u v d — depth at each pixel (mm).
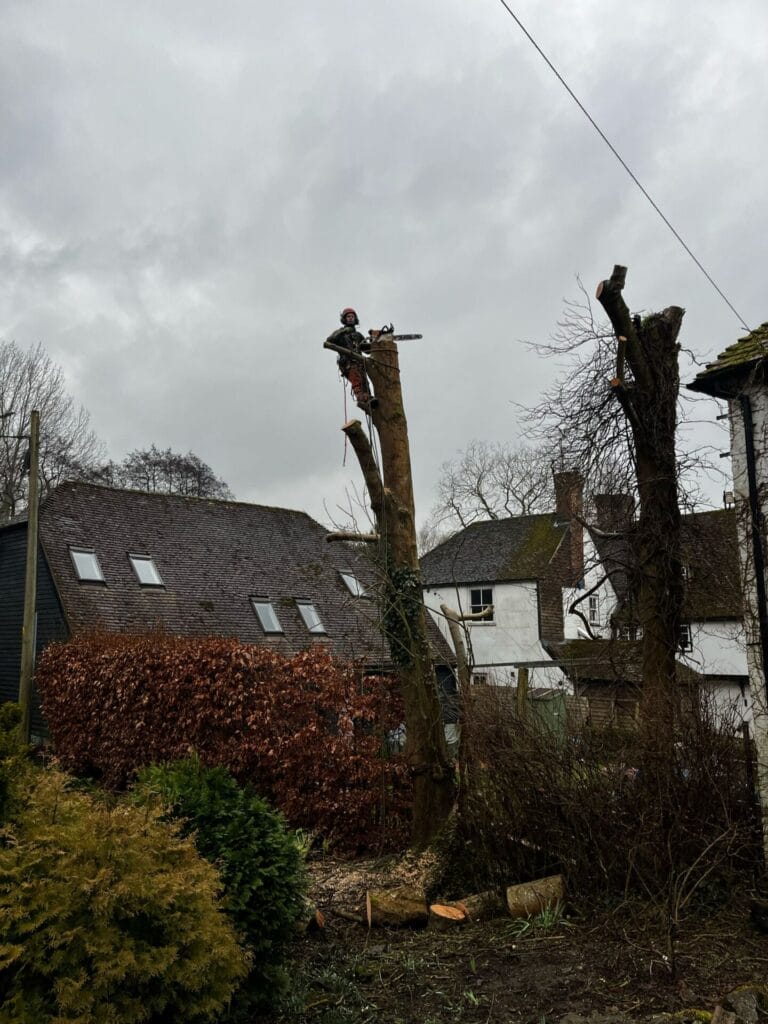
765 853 6410
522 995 4871
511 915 6312
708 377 7723
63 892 3588
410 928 6586
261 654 10109
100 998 3482
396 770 8945
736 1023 4160
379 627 8250
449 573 27391
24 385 31844
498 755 6891
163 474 46781
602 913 6141
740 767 6684
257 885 4781
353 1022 4613
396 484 8492
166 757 11195
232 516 23609
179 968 3744
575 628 25484
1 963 3346
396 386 8609
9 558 20812
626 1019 4363
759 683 7113
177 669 10953
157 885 3828
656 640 8562
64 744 14609
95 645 14109
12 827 4043
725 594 8938
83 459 35531
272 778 9781
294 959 5781
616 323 8281
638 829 6156
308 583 22562
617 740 6840
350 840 8938
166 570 20031
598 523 9391
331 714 9539
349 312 8742
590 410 8805
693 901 6172
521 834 6867
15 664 19797
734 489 7621
